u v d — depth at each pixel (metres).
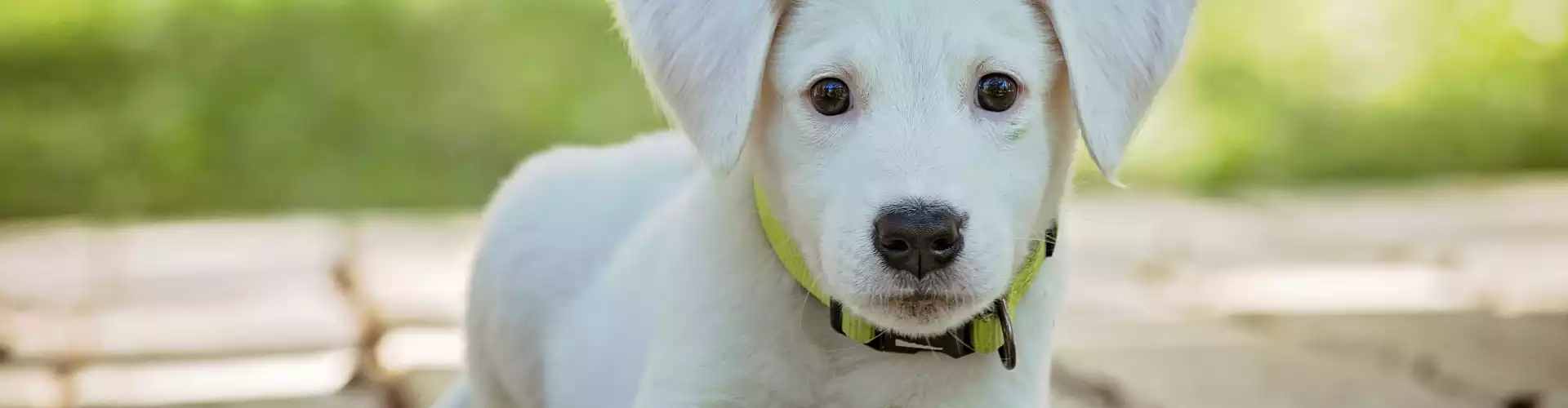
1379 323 1.26
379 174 2.11
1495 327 1.24
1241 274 1.49
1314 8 2.63
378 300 1.34
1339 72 2.54
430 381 1.06
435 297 1.35
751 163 0.69
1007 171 0.65
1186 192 2.13
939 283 0.63
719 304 0.70
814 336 0.70
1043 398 0.73
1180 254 1.61
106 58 2.39
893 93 0.64
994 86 0.65
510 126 2.22
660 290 0.74
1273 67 2.54
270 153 2.16
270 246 1.65
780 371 0.70
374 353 1.14
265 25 2.43
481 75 2.35
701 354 0.70
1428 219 1.82
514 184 0.86
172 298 1.36
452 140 2.20
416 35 2.42
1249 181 2.28
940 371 0.70
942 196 0.63
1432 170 2.35
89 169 2.09
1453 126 2.44
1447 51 2.58
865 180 0.64
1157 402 1.03
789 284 0.70
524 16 2.46
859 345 0.70
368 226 1.79
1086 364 1.12
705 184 0.74
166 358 1.13
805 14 0.66
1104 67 0.67
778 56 0.66
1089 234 1.74
